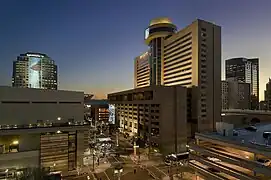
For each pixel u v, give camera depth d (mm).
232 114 163875
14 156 63781
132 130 134875
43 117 74750
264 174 38594
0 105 67125
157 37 173250
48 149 69938
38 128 68812
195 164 57094
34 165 66375
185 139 107250
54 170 69938
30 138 68250
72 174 69438
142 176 67438
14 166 63594
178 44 144250
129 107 141875
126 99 147250
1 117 67250
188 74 131125
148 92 114188
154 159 87500
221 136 53156
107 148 104188
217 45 130125
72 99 81250
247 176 42219
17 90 70188
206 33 126125
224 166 47969
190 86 128000
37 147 68750
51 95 76688
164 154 95938
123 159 87125
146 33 186875
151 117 109938
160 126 102625
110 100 185625
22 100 70938
